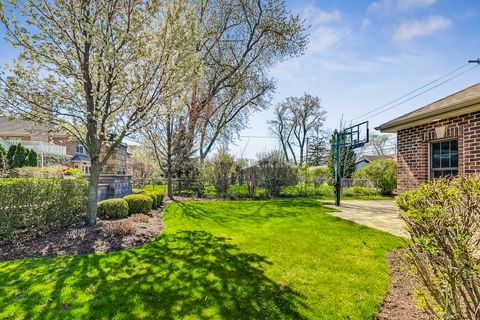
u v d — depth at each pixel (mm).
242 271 3586
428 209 2021
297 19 15422
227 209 9234
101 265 3744
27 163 18766
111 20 5480
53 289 3031
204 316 2562
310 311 2637
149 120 6676
